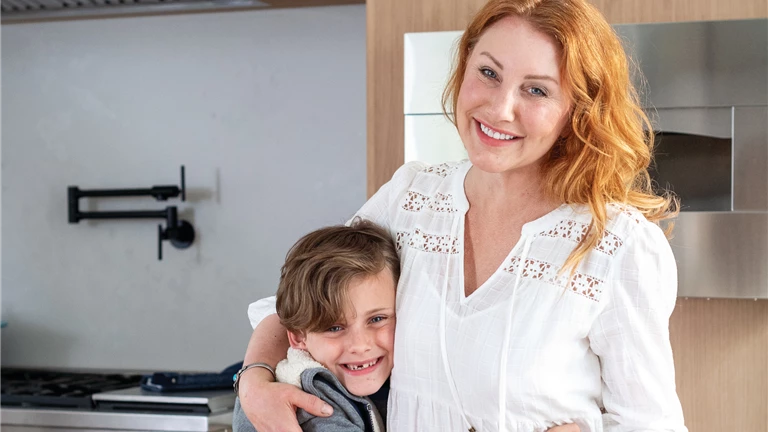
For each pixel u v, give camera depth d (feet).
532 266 3.71
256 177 9.00
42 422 7.09
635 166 3.82
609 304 3.61
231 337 9.07
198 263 9.14
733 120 5.73
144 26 9.25
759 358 5.99
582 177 3.69
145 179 9.27
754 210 5.72
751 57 5.68
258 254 9.01
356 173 8.79
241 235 9.05
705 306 6.07
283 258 8.93
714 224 5.72
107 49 9.35
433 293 3.87
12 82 9.61
